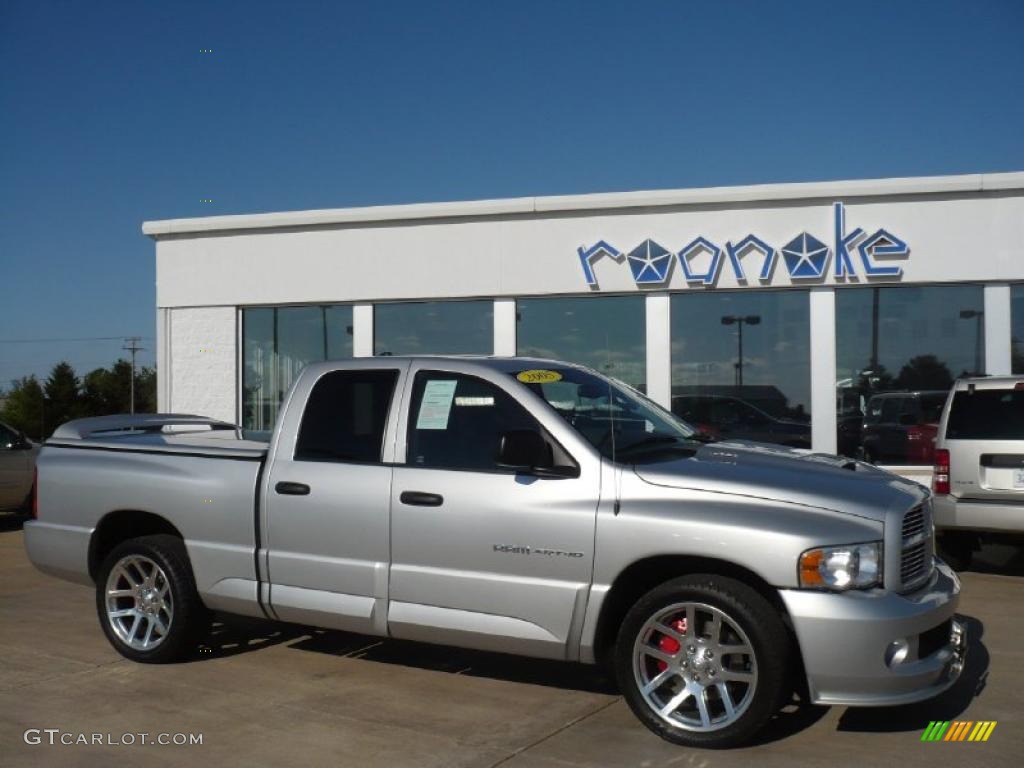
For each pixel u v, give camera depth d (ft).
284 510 19.44
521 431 16.72
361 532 18.61
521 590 17.11
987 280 42.16
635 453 17.62
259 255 50.24
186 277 51.31
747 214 44.06
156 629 21.07
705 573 16.26
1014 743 16.10
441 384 18.89
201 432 25.18
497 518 17.33
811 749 15.83
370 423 19.24
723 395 44.86
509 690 19.16
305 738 16.57
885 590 15.44
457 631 17.71
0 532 43.80
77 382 227.81
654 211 45.01
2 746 16.26
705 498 16.16
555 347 46.78
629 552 16.30
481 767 15.23
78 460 22.38
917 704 18.07
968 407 29.73
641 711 16.28
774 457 18.19
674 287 44.86
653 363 45.34
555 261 46.26
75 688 19.43
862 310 43.47
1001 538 29.40
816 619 14.98
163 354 51.60
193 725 17.25
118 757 15.76
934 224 42.47
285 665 21.03
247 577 19.90
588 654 16.80
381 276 48.52
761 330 44.50
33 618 25.62
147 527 22.36
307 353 50.26
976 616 25.13
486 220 47.11
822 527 15.38
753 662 15.39
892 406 43.09
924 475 42.09
